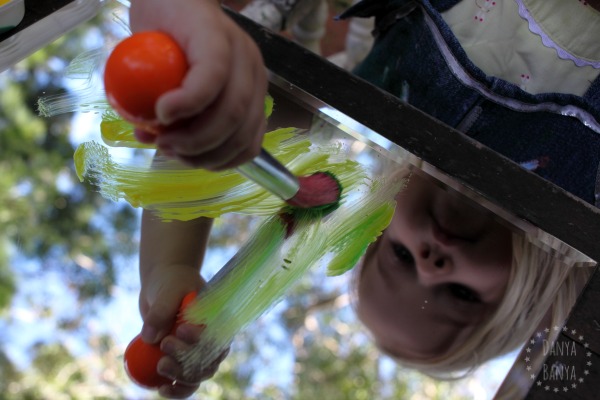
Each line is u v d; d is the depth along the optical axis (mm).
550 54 579
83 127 462
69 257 439
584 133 572
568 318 391
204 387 393
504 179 438
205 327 388
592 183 582
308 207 403
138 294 419
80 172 456
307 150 442
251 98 296
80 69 472
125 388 398
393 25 650
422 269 436
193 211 438
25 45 480
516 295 417
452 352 409
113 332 411
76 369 412
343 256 430
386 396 405
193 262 421
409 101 619
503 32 591
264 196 432
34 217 451
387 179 449
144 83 269
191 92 266
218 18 303
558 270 417
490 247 436
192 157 296
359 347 418
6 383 417
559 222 426
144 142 299
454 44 585
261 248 414
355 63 900
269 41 487
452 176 439
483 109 586
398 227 444
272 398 398
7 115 469
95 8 495
